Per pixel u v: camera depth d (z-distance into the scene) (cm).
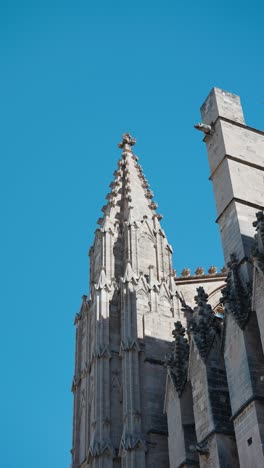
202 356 4372
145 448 4950
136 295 5931
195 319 4669
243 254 4441
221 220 4891
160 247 6600
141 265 6341
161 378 5406
